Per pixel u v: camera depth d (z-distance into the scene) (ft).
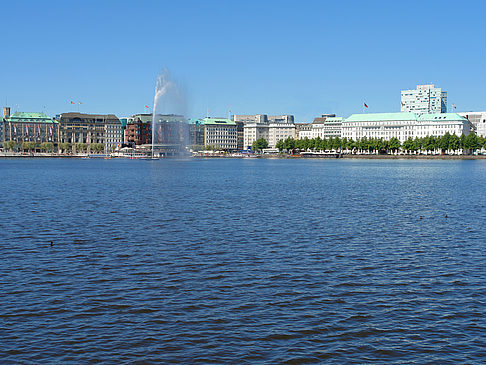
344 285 114.01
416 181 429.38
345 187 364.58
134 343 84.69
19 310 97.81
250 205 250.37
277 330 89.86
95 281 115.75
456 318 95.50
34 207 238.07
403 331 89.92
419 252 145.48
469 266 130.11
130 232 173.58
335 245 154.30
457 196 299.38
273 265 130.00
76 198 278.05
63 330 89.30
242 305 101.19
